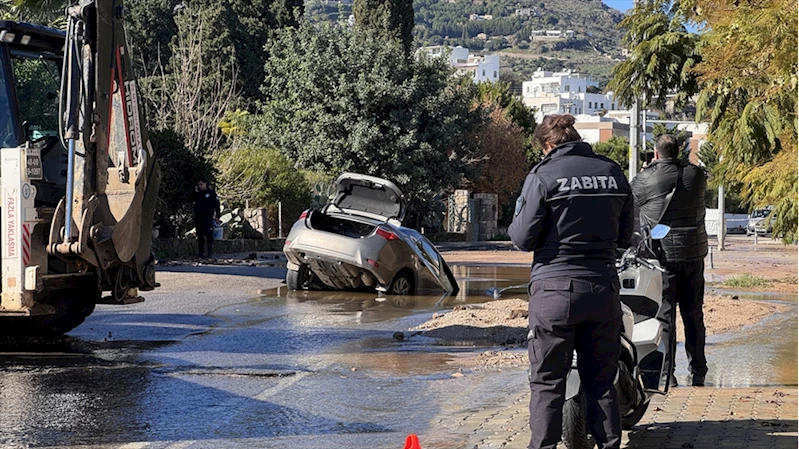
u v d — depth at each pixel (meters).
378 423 7.27
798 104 10.73
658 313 7.14
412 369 9.52
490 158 54.62
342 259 16.33
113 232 10.20
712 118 12.93
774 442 6.39
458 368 9.60
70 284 10.64
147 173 10.93
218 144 35.41
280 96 43.78
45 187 10.78
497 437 6.75
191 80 36.25
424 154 42.78
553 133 5.60
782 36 9.88
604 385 5.54
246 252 29.69
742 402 7.79
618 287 5.53
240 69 55.62
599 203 5.45
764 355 10.36
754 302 15.56
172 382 8.75
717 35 11.30
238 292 17.11
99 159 10.23
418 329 12.29
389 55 42.34
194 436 6.84
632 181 8.44
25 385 8.55
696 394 8.16
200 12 48.97
